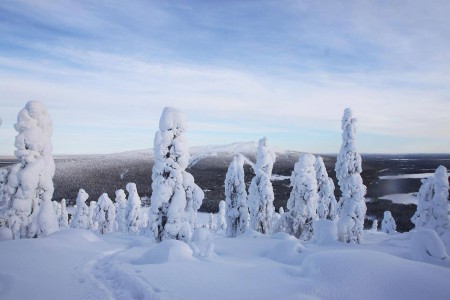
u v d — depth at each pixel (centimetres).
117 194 5716
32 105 1934
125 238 2695
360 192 3112
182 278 1055
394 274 915
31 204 1906
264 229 3712
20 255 1291
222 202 7231
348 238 3062
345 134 3195
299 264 1540
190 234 2188
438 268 979
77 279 1096
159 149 2202
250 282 1020
